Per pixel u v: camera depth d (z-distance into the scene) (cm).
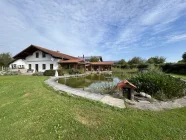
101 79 1750
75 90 743
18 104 516
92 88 893
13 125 355
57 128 321
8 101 575
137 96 602
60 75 2017
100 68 4041
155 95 601
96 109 427
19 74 2211
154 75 746
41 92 677
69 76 1897
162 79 657
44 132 309
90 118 363
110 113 395
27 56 2722
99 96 593
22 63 3759
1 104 547
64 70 2278
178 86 634
